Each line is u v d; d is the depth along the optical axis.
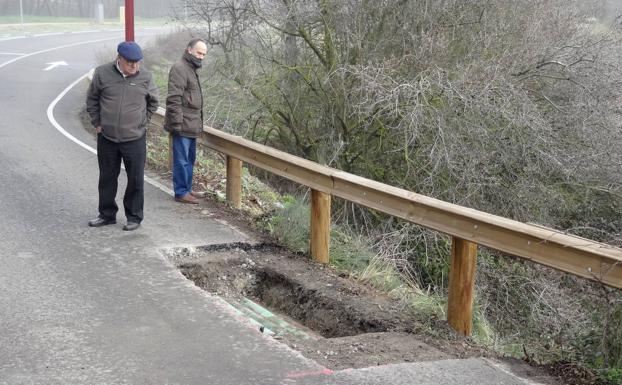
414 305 6.28
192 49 8.98
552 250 4.96
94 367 4.71
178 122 8.99
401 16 12.10
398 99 10.85
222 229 8.18
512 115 10.70
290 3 12.52
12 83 21.73
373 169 11.94
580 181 11.61
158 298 6.01
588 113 11.79
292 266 7.19
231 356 4.96
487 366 5.08
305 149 13.44
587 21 13.77
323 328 6.21
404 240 9.80
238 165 9.23
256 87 13.36
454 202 10.84
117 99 7.62
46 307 5.71
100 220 8.04
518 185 11.05
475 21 12.00
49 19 56.03
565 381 4.97
